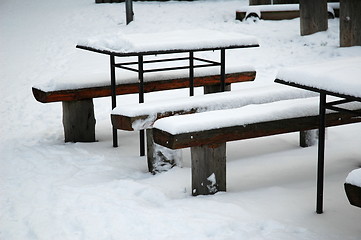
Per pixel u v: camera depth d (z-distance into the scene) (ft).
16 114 31.94
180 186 19.71
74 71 38.99
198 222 16.39
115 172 21.75
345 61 16.99
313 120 19.31
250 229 15.87
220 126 17.97
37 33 50.06
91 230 16.43
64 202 18.63
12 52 45.37
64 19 53.78
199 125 17.75
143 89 24.62
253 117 18.43
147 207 17.87
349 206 17.29
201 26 46.62
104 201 18.44
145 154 23.93
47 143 26.20
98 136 27.09
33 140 26.89
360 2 37.09
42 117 31.22
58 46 45.44
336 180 19.53
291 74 16.07
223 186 18.84
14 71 40.55
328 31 42.06
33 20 54.95
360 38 37.50
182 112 21.16
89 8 57.36
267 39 42.19
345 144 23.77
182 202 18.02
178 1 58.29
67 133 26.16
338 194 18.24
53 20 53.88
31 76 39.14
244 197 18.21
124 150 24.63
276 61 37.91
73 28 50.24
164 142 17.87
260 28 44.93
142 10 53.98
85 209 17.95
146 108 20.76
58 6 60.49
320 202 16.79
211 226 16.08
